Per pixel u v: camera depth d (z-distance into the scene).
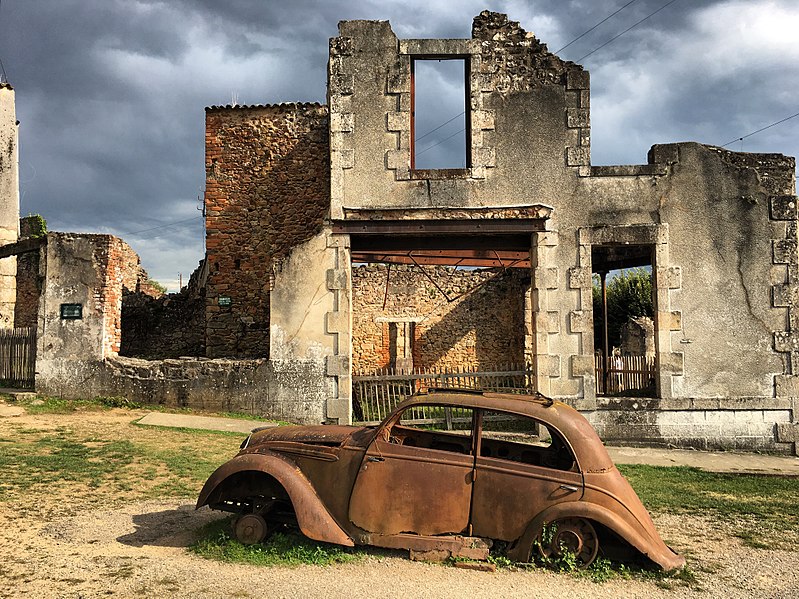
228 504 5.79
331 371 12.12
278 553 5.27
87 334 12.65
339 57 12.35
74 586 4.51
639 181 12.20
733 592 4.88
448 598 4.52
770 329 11.98
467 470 5.28
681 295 12.02
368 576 4.88
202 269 18.05
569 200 12.19
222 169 16.16
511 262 15.52
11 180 19.16
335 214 12.19
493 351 20.16
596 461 5.18
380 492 5.33
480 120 12.27
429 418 11.20
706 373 11.91
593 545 5.10
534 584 4.81
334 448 5.53
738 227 12.12
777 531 6.72
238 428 11.09
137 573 4.79
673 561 5.16
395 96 12.28
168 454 9.06
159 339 17.64
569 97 12.30
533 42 12.40
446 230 12.12
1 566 4.84
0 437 9.57
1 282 18.67
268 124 16.17
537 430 9.51
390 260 15.31
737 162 12.23
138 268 19.56
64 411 11.79
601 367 12.66
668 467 10.21
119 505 6.70
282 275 12.30
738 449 11.78
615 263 14.27
